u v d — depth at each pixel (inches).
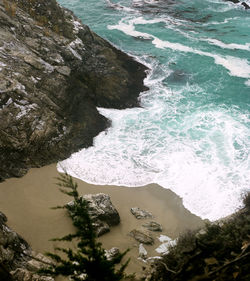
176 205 484.7
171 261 254.1
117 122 649.6
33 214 429.4
